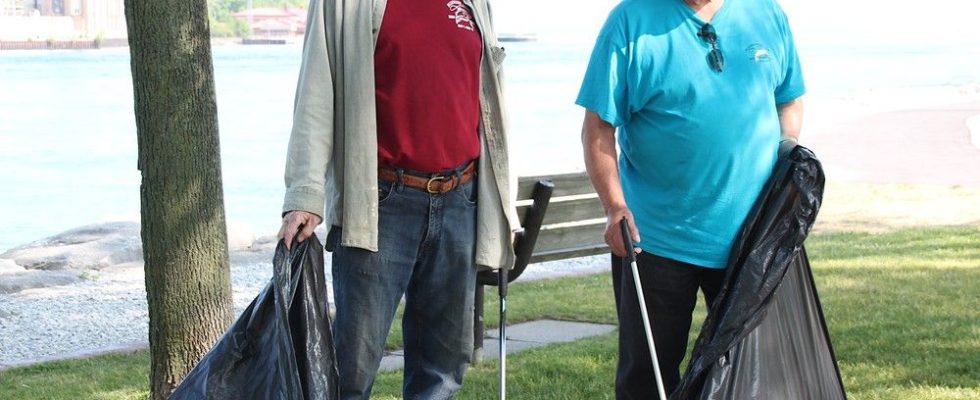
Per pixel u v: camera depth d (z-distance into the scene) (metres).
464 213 3.80
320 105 3.62
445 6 3.72
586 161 3.97
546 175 6.59
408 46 3.64
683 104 3.84
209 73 4.95
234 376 3.61
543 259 6.76
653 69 3.84
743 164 3.85
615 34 3.87
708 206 3.88
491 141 3.86
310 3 3.70
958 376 5.20
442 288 3.83
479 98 3.83
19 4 116.94
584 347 6.25
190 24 4.84
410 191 3.68
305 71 3.63
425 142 3.66
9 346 7.48
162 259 4.98
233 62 85.44
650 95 3.86
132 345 7.26
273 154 24.75
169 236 4.96
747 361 3.78
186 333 5.01
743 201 3.87
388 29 3.64
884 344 5.88
